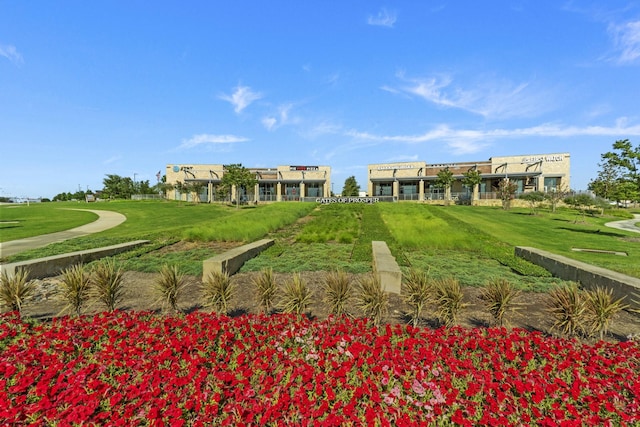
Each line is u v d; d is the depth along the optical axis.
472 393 3.13
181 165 54.66
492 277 8.27
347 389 3.23
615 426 2.86
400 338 4.48
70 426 2.71
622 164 43.81
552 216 30.16
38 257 10.98
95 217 28.45
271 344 4.19
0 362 3.66
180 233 16.23
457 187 48.00
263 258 11.03
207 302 5.83
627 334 5.13
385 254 9.42
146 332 4.53
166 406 3.01
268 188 53.06
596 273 7.21
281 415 2.87
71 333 4.49
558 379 3.36
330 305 5.57
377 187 52.00
